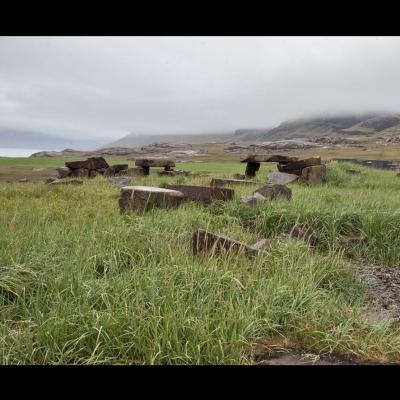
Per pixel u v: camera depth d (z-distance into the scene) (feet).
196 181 63.31
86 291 15.33
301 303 15.55
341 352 13.43
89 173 82.84
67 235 21.88
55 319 13.28
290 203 32.86
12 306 14.83
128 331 12.86
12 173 116.57
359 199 38.81
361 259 26.05
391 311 17.79
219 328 12.99
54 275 16.60
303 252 22.12
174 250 19.85
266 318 14.24
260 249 21.58
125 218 28.02
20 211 31.63
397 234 27.71
